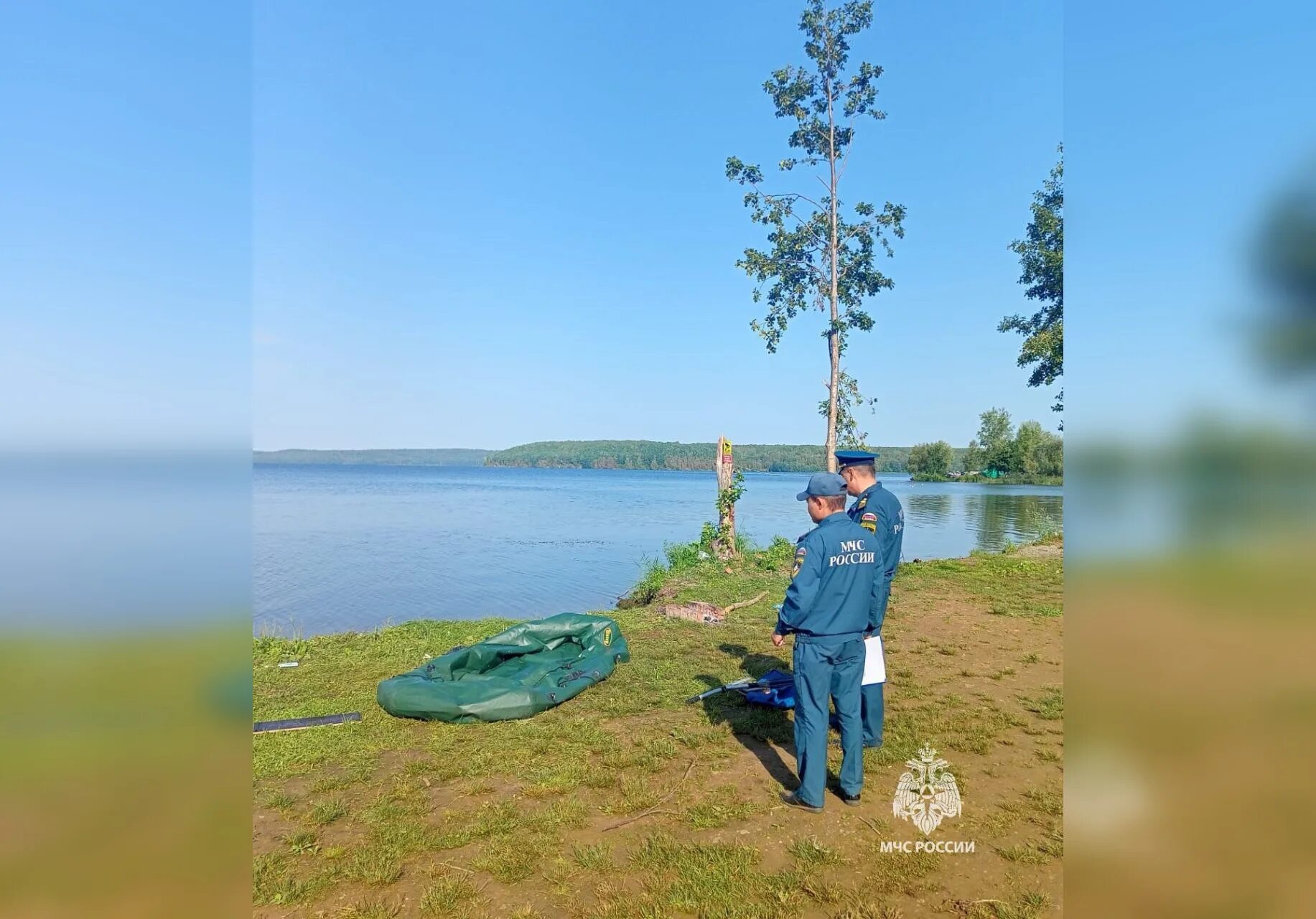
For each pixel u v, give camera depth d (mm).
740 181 22141
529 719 6410
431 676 6926
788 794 4879
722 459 15672
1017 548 18438
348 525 32969
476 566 19906
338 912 3730
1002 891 3844
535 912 3730
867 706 5680
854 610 4730
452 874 4070
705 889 3896
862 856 4203
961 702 6742
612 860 4184
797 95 21750
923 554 20547
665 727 6203
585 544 25172
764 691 6664
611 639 8203
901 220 21938
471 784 5156
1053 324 23047
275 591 15781
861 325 22594
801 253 22438
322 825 4582
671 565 15766
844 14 21094
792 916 3674
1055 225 21641
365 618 12992
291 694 7176
